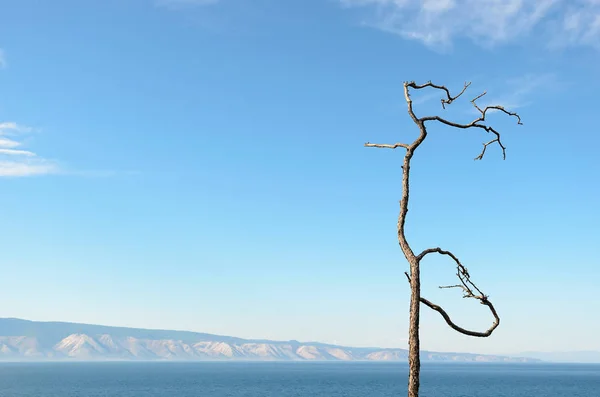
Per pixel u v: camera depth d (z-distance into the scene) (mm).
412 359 7371
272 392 183750
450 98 8492
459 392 179375
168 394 176000
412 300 7566
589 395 171000
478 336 7984
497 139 8719
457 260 8078
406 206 8070
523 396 163500
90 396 168125
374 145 8438
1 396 168625
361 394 171875
